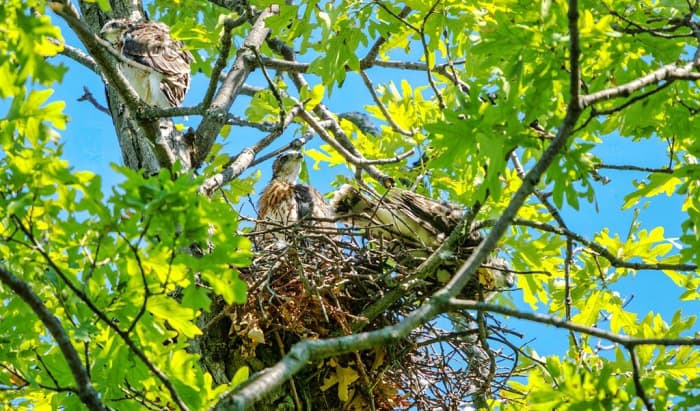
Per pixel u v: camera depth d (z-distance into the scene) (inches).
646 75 371.2
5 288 342.0
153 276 328.2
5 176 311.6
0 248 326.6
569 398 345.1
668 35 402.6
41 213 315.9
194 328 336.2
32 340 362.3
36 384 355.6
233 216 318.0
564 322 316.8
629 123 418.3
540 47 378.6
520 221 412.5
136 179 301.6
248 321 439.2
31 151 308.7
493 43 382.6
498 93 391.5
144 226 306.0
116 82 432.1
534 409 357.4
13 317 348.5
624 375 426.6
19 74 297.6
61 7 399.9
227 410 270.1
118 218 306.5
